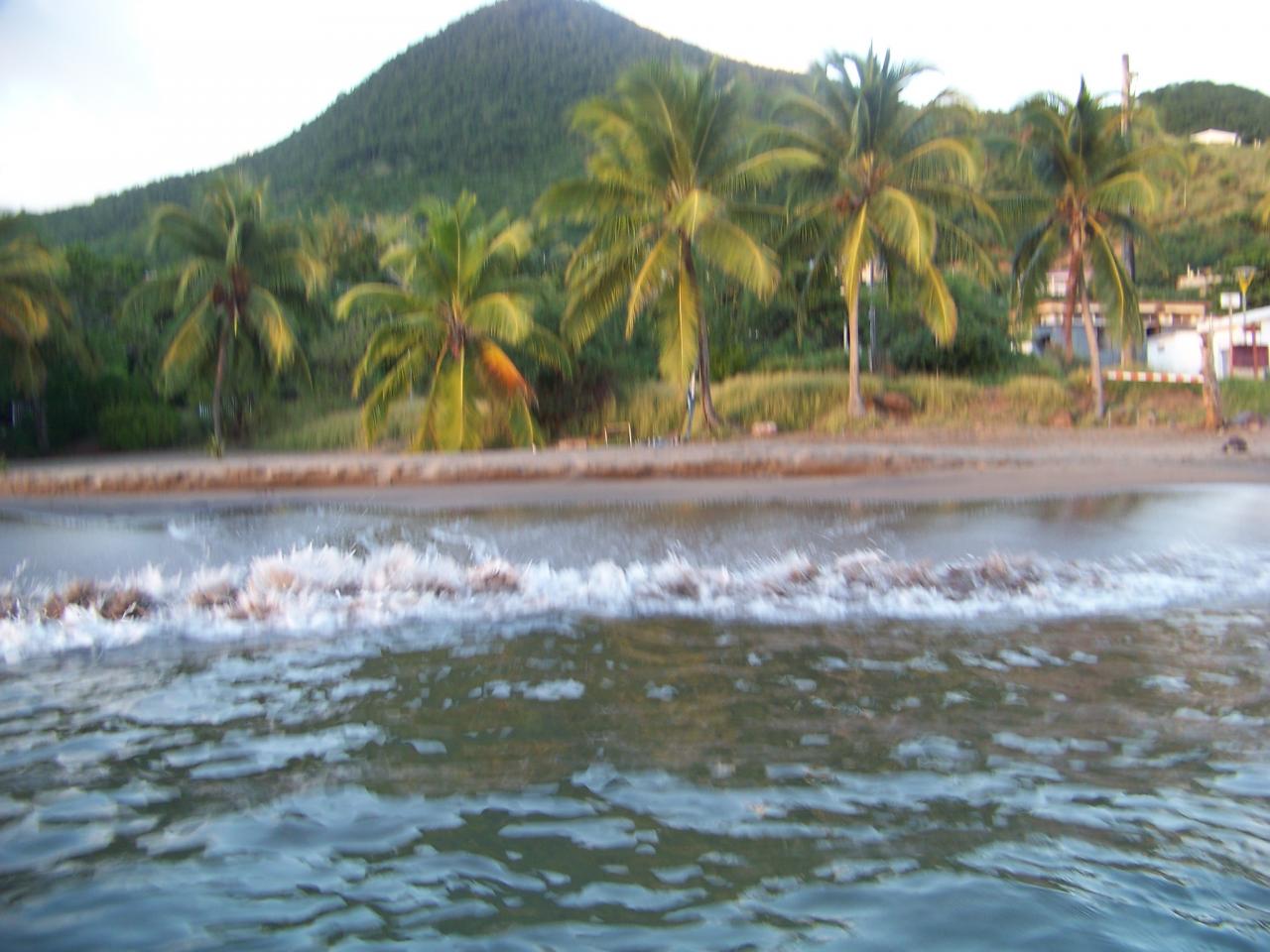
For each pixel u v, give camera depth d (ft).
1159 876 11.14
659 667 19.51
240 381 120.26
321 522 39.42
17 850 12.17
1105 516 36.55
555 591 26.04
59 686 18.92
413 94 530.68
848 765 14.40
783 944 9.93
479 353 99.60
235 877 11.46
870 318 117.08
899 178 92.17
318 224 159.84
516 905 10.77
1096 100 93.56
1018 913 10.38
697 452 66.03
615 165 89.81
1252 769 14.12
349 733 16.07
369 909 10.73
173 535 36.60
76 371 132.16
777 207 92.02
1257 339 125.49
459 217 100.17
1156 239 102.53
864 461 55.16
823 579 26.66
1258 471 50.72
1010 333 122.01
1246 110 321.93
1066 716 16.39
